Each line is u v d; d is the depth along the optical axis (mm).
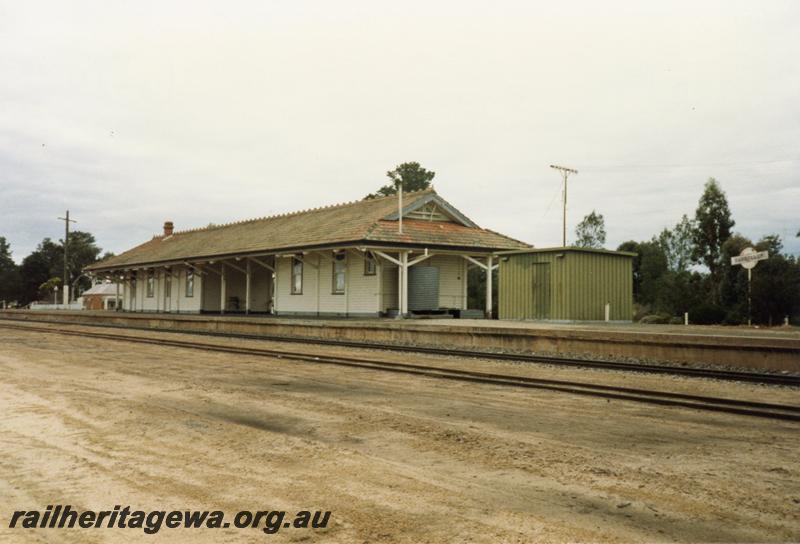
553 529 3850
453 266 29250
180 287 40562
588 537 3727
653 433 6547
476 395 9094
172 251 40281
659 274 51125
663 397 8727
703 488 4652
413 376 11328
